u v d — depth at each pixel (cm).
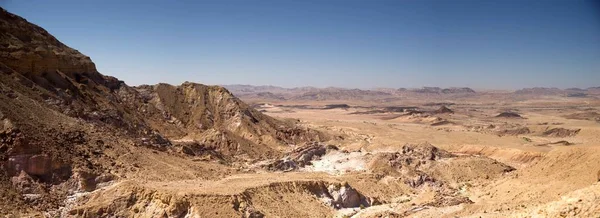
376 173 10975
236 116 15575
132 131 11338
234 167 10956
